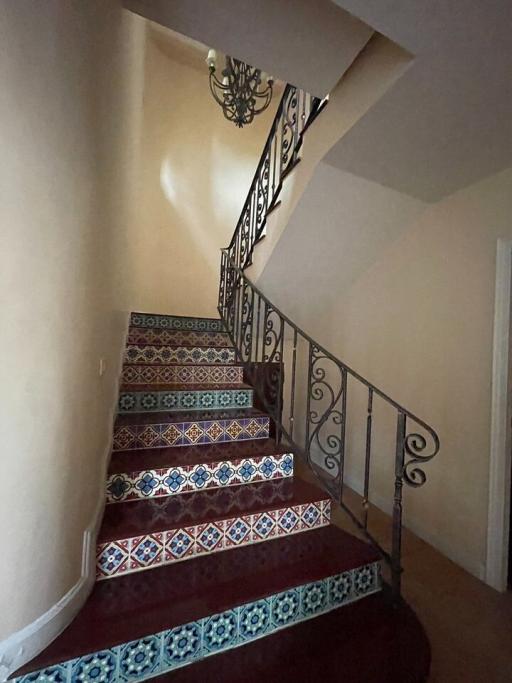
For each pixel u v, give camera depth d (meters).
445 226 2.36
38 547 0.96
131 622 1.11
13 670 0.90
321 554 1.55
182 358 2.71
